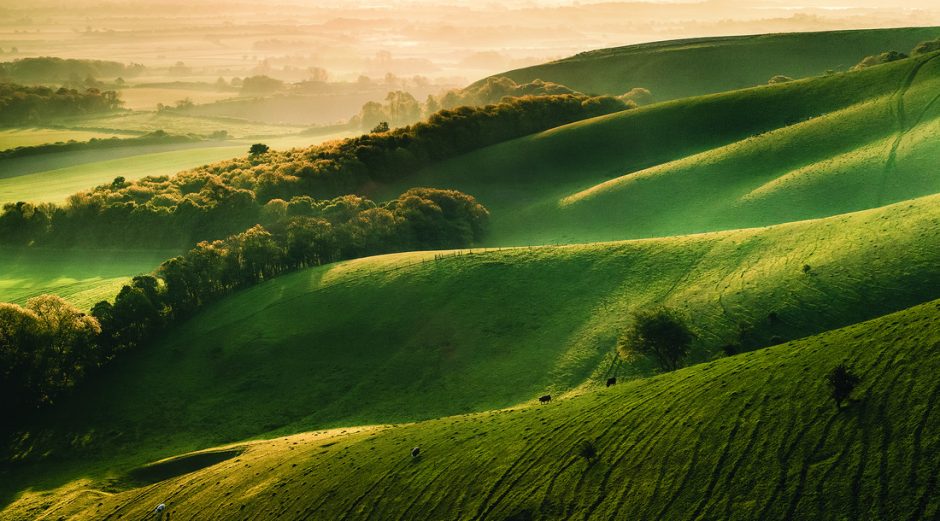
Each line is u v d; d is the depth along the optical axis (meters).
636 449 43.34
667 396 48.97
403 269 114.50
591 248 108.44
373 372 92.38
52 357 99.38
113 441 88.00
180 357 104.69
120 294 113.38
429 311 101.44
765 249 92.19
